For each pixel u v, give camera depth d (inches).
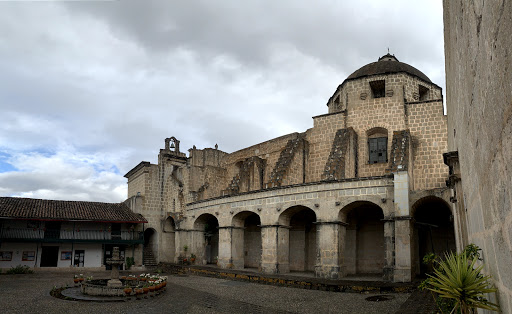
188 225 1724.9
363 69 1537.9
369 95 1429.6
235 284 1157.1
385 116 1381.6
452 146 636.1
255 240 1617.9
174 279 1312.7
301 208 1269.7
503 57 141.9
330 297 892.0
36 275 1453.0
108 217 1802.4
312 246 1402.6
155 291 971.3
